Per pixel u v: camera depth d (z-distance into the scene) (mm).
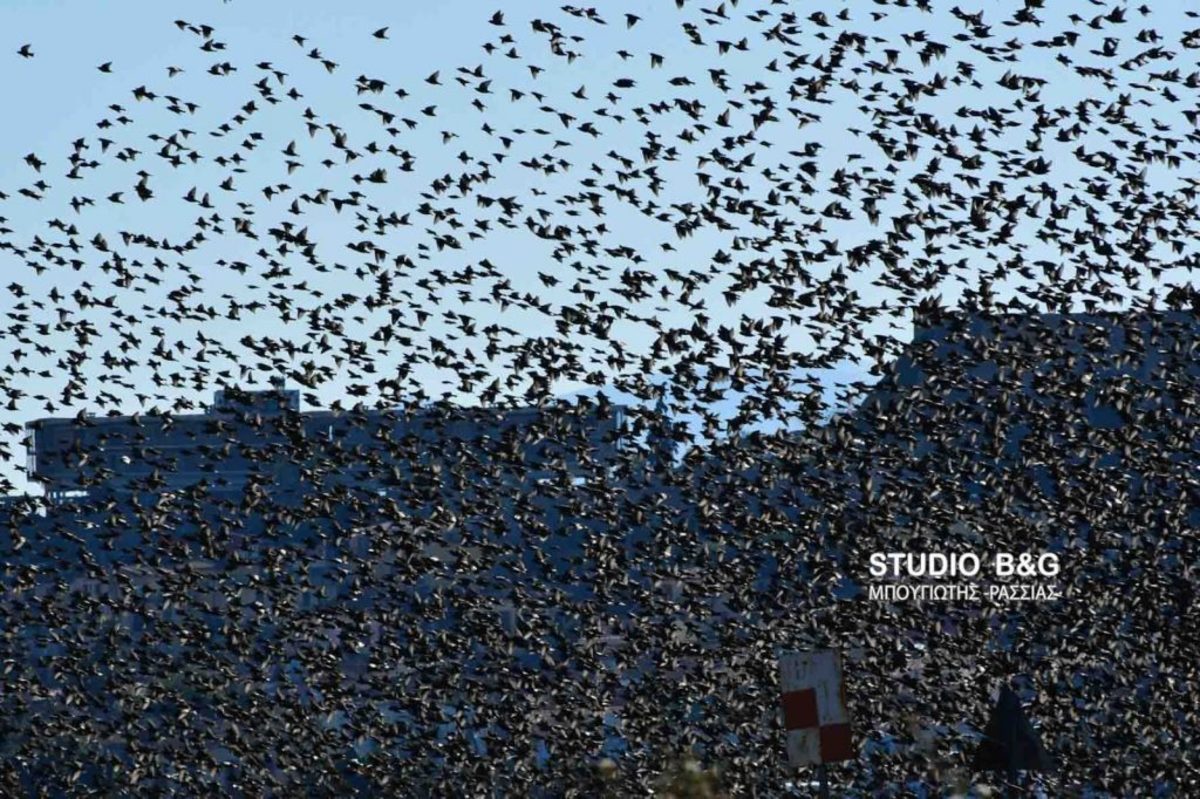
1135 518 56938
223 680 57875
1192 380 56781
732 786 50094
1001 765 35594
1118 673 53906
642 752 54094
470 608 57531
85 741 55938
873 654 54906
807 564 56750
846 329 57094
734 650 56031
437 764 57688
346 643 57250
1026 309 57188
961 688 53500
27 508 57781
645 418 57188
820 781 30953
